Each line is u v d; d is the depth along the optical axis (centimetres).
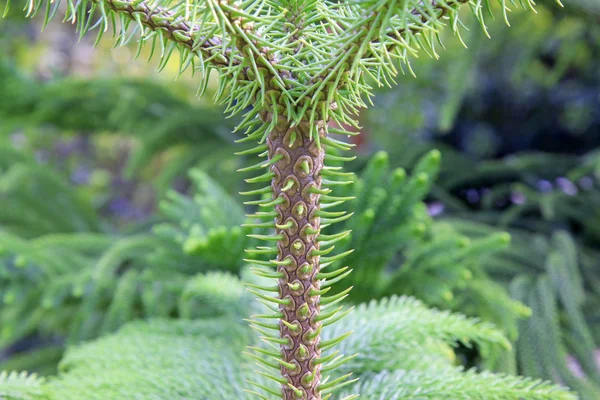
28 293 81
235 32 37
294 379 41
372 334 50
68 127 131
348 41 37
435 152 69
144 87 124
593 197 110
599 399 67
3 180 107
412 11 39
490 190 123
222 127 123
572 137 158
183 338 56
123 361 52
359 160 113
